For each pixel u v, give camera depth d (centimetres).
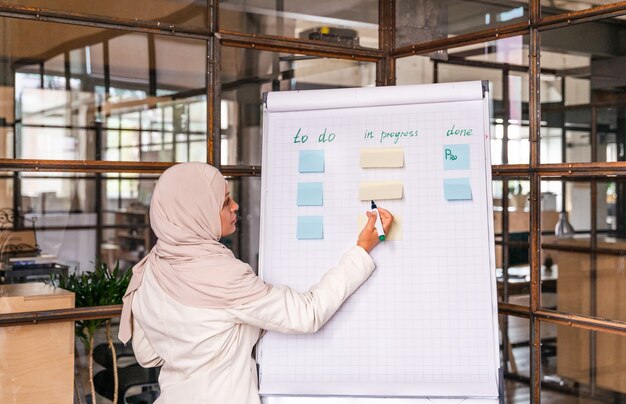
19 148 399
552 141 270
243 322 191
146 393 329
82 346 255
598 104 274
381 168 209
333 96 217
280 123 220
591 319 237
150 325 197
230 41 266
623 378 281
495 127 270
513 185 257
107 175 668
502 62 264
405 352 200
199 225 194
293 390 201
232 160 269
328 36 285
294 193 214
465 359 197
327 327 205
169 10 255
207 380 191
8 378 228
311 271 208
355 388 199
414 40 290
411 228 205
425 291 202
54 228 609
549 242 260
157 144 522
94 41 321
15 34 299
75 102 494
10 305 228
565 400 294
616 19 238
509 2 258
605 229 268
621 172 224
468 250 201
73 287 249
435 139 207
